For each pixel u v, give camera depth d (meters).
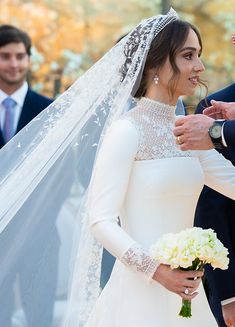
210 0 17.23
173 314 5.54
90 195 5.65
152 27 5.70
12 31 9.05
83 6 17.17
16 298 5.95
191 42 5.68
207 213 6.47
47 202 5.96
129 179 5.57
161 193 5.55
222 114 6.09
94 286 5.77
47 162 5.94
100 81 5.89
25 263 5.95
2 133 9.04
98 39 17.12
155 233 5.55
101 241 5.47
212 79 16.88
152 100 5.71
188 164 5.66
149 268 5.37
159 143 5.62
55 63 15.34
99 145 5.84
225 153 6.10
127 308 5.54
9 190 5.96
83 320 5.77
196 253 5.23
